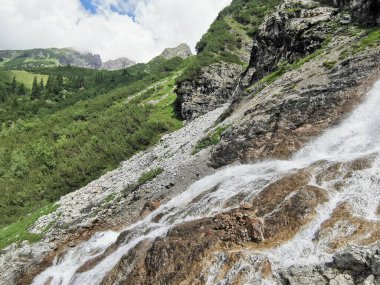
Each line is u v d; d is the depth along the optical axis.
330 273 13.41
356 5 39.03
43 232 37.44
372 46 31.05
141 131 65.06
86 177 56.50
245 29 96.56
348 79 28.72
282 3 51.28
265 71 48.50
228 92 69.88
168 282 16.83
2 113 122.56
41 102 137.38
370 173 18.30
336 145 24.47
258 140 30.64
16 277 30.33
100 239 30.22
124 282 18.75
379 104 25.00
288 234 16.61
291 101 30.83
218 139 35.72
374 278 12.32
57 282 26.16
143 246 20.48
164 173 36.34
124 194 36.81
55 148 70.31
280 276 14.22
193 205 24.23
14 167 65.81
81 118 90.50
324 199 17.67
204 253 17.12
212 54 79.38
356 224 15.36
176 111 74.50
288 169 23.28
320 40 40.44
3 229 43.22
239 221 18.17
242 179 25.69
